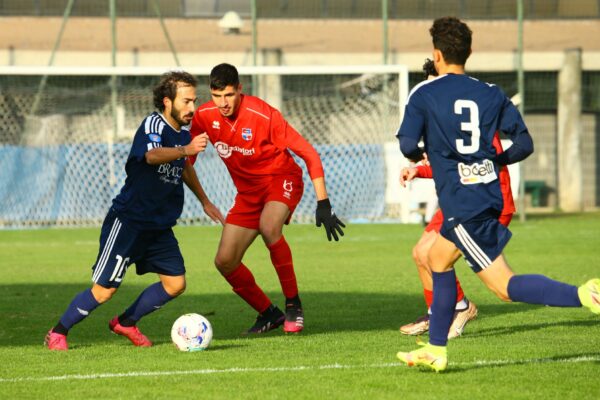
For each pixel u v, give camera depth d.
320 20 90.38
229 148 26.02
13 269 45.47
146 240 23.22
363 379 18.69
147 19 87.81
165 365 20.59
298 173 26.84
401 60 91.38
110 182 77.88
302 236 65.62
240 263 26.17
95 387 18.25
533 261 45.56
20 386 18.41
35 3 86.38
